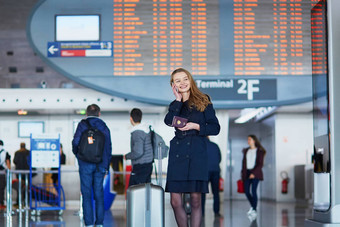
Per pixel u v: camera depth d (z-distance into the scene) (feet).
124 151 46.91
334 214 14.99
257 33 35.47
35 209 33.78
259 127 60.80
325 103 15.69
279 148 51.83
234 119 58.03
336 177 15.06
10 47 85.92
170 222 26.55
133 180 22.57
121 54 35.50
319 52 16.31
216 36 35.37
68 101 41.86
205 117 13.64
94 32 35.60
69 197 43.52
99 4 35.68
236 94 35.65
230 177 60.34
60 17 35.81
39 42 35.78
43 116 47.39
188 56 35.35
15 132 47.29
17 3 65.87
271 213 34.01
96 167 22.68
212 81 35.40
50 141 33.65
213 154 32.89
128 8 35.42
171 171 13.48
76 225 25.85
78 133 22.49
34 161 33.47
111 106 41.86
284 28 35.50
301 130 51.90
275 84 35.63
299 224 25.31
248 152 33.04
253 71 35.55
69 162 47.21
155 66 35.40
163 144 22.68
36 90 41.93
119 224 26.09
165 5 35.22
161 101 35.50
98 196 22.82
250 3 35.45
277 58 35.58
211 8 35.32
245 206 43.52
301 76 35.81
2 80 90.07
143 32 35.37
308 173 47.80
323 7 15.98
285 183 51.52
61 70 35.63
